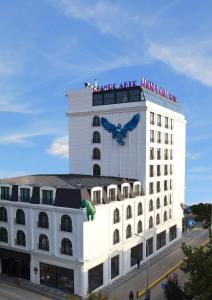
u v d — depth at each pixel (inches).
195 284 1309.1
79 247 1737.2
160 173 2539.4
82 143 2564.0
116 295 1769.2
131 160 2338.8
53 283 1852.9
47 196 1881.2
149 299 1647.4
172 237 2827.3
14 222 2014.0
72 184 1979.6
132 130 2331.4
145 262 2289.6
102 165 2461.9
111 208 1946.4
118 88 2411.4
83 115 2549.2
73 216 1756.9
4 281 1947.6
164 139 2588.6
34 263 1926.7
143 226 2295.8
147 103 2267.5
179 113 2898.6
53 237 1834.4
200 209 3472.0
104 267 1891.0
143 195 2292.1
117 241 2017.7
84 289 1727.4
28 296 1743.4
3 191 2095.2
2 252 2041.1
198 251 1424.7
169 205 2736.2
